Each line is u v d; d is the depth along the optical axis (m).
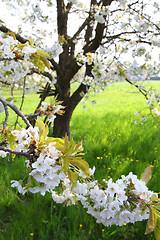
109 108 12.47
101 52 3.48
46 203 3.29
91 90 4.78
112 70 3.29
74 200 1.48
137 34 3.78
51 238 2.71
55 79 4.54
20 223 2.80
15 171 3.89
